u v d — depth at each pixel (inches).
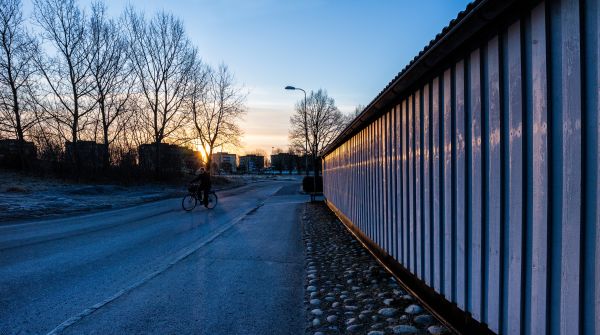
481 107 109.0
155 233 367.6
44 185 886.4
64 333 136.8
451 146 128.8
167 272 221.6
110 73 1157.1
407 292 173.9
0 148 1095.6
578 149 74.8
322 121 2908.5
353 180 330.3
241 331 138.6
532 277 89.0
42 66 1064.2
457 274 126.6
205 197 627.5
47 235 354.0
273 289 188.9
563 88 78.5
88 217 502.0
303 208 626.2
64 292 183.5
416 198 163.9
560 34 79.2
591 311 72.8
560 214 80.1
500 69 99.6
